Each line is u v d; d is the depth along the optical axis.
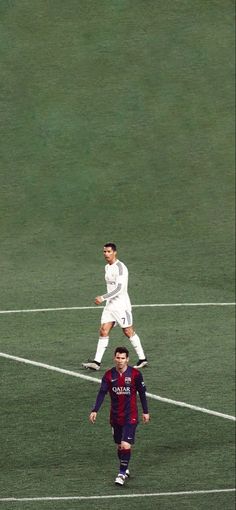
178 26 139.88
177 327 99.19
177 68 136.50
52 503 58.75
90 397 80.50
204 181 130.25
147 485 64.06
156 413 78.25
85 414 77.56
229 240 123.19
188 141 132.38
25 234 101.31
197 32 142.00
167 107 131.12
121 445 62.91
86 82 69.75
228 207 128.62
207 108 136.75
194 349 92.88
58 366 86.31
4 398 79.31
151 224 122.31
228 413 78.88
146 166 124.38
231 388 83.81
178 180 128.50
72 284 106.94
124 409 63.19
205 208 127.44
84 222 112.94
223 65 141.38
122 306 85.31
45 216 71.88
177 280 113.06
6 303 101.06
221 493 62.47
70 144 72.50
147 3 98.06
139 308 104.31
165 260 117.75
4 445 71.12
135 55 116.69
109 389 63.22
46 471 66.62
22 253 104.06
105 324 85.31
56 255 108.69
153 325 99.50
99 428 75.31
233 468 68.62
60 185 60.12
